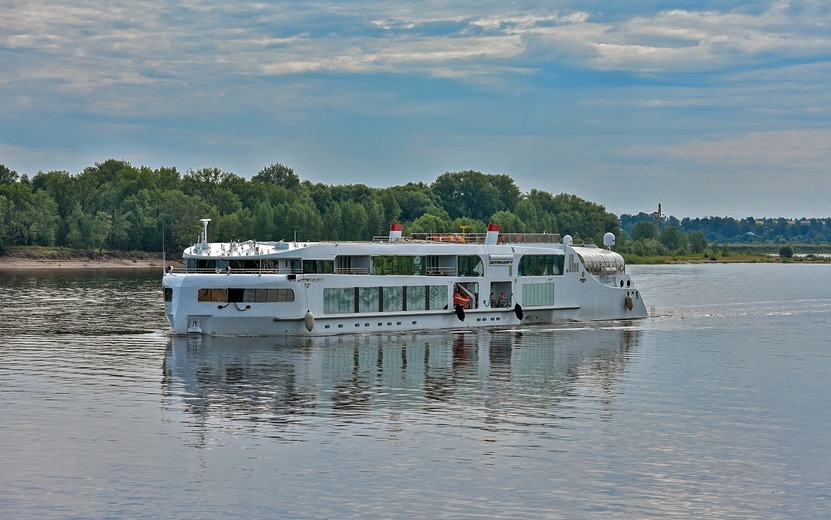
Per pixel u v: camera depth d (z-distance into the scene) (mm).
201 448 51031
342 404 60625
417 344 83375
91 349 80500
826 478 47719
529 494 45000
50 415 57250
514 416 58250
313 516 42469
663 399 63594
